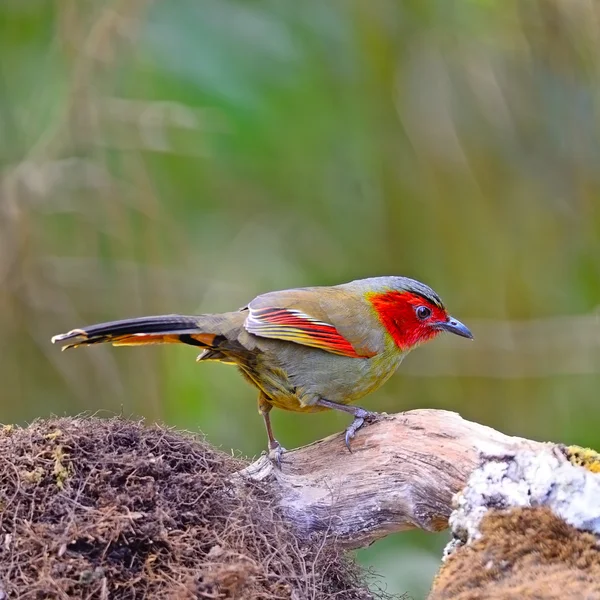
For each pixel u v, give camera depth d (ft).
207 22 47.01
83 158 43.88
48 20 46.57
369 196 51.47
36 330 42.83
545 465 21.70
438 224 51.13
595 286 50.80
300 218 51.19
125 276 44.60
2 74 45.70
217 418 45.65
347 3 50.42
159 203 45.21
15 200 42.22
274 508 24.32
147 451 23.62
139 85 45.78
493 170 50.96
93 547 21.56
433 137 50.90
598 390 49.62
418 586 38.19
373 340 28.96
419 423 24.50
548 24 49.01
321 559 23.66
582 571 20.30
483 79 50.72
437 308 30.30
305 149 49.52
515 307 50.88
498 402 50.42
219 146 47.80
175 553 21.86
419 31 51.13
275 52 47.85
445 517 23.62
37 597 20.66
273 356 27.94
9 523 21.94
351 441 25.45
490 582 20.79
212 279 47.62
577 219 50.67
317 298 28.73
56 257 44.19
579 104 49.88
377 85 50.96
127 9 43.34
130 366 44.06
